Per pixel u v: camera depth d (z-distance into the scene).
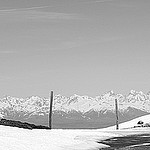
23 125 76.94
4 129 63.66
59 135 69.06
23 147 52.22
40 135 64.19
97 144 64.25
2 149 48.88
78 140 66.25
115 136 86.50
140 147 63.25
